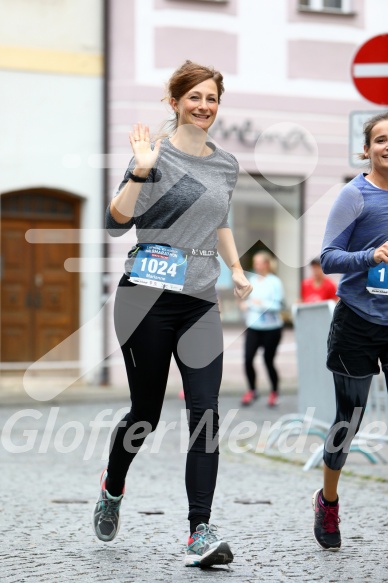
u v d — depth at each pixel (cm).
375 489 1387
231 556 917
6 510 1215
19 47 3089
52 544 1034
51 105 3114
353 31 3394
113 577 895
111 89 3162
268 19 3309
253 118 3291
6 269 3120
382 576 904
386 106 1678
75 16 3138
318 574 910
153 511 1216
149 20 3194
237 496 1344
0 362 3120
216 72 949
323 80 3362
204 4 3244
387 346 979
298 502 1300
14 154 3084
